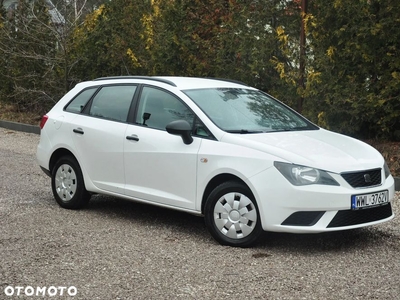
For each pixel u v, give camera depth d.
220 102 7.78
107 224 8.00
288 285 5.82
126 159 7.95
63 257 6.61
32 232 7.56
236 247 7.00
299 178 6.64
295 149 6.93
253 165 6.83
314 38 12.59
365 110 11.91
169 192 7.55
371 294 5.61
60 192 8.80
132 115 8.08
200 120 7.41
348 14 11.83
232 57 14.63
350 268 6.34
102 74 18.05
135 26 17.31
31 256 6.64
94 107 8.58
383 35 11.44
